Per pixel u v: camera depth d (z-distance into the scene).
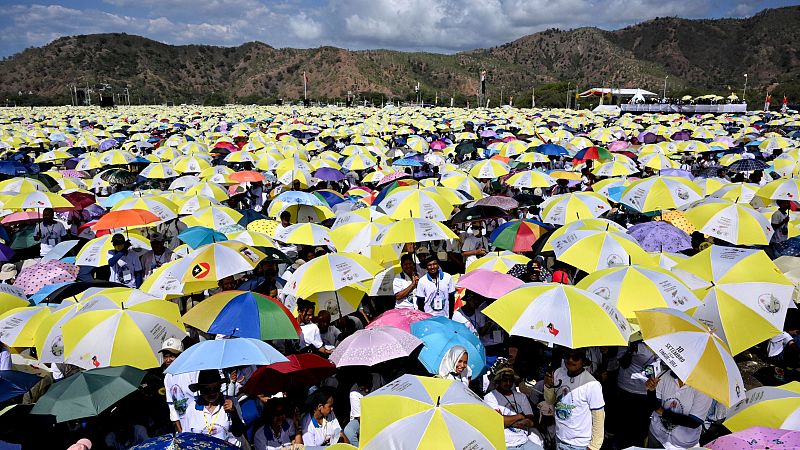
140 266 10.22
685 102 80.12
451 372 5.98
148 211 10.77
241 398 6.52
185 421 5.77
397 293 8.69
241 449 5.54
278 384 5.72
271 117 58.88
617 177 15.37
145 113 74.06
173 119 53.16
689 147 21.92
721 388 5.16
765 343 9.45
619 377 7.35
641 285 6.73
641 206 11.30
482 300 7.88
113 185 18.41
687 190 11.27
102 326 6.34
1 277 10.81
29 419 5.69
